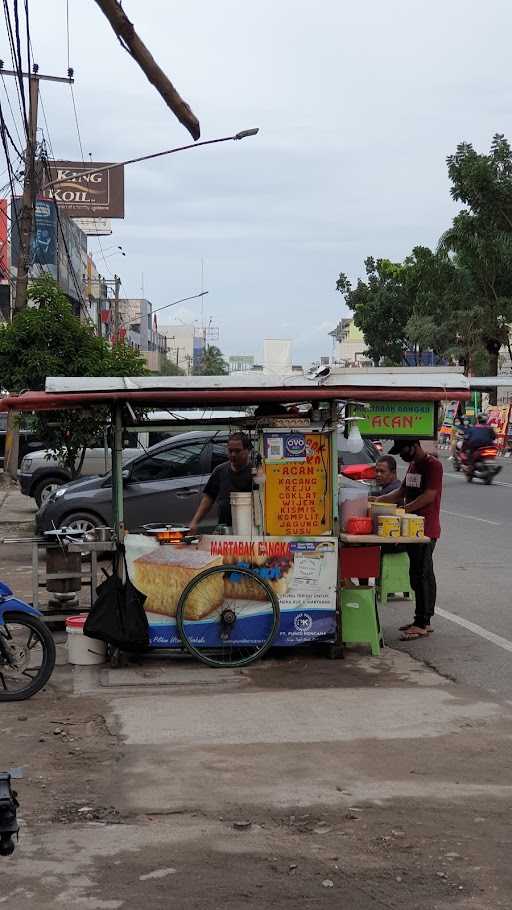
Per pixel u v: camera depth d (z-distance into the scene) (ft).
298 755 20.92
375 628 29.09
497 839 16.85
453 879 15.43
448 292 143.43
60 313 60.08
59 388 27.48
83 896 14.89
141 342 380.37
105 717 23.70
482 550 50.39
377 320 202.59
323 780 19.49
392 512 29.40
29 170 73.51
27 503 78.74
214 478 30.86
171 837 16.94
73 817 17.85
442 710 24.00
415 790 18.97
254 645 28.50
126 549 28.14
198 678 26.99
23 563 49.70
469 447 90.68
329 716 23.56
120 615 27.91
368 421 29.55
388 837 16.90
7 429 91.25
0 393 61.46
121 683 26.63
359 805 18.28
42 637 25.59
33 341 59.98
